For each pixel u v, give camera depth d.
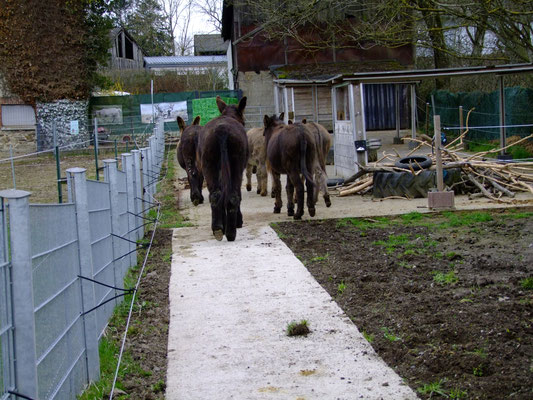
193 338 5.79
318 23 30.45
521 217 10.81
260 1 23.59
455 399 4.20
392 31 18.42
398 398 4.32
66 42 29.28
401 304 6.29
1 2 28.33
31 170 21.72
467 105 25.02
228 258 8.82
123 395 4.68
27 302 3.49
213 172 9.34
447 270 7.53
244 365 5.10
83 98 30.12
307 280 7.49
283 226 11.04
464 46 29.16
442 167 13.09
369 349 5.27
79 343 4.89
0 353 3.28
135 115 32.00
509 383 4.30
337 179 15.88
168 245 10.09
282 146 11.17
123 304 7.00
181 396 4.58
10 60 28.66
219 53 66.31
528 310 5.71
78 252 5.06
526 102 21.33
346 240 9.66
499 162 14.08
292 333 5.71
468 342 5.13
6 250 3.41
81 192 5.11
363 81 19.47
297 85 27.33
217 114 32.12
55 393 4.06
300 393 4.52
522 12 14.27
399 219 11.38
